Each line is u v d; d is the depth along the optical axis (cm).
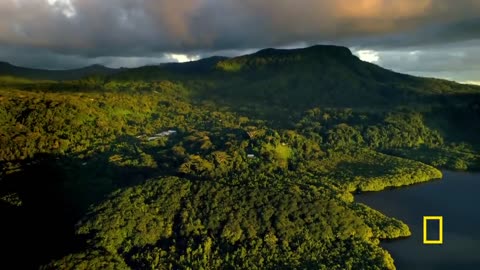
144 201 18238
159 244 16400
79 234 16788
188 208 17688
